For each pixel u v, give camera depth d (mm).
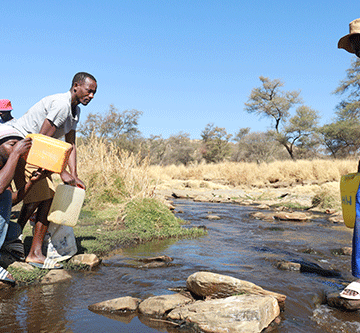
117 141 34906
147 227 5523
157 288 2832
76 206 3242
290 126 39656
